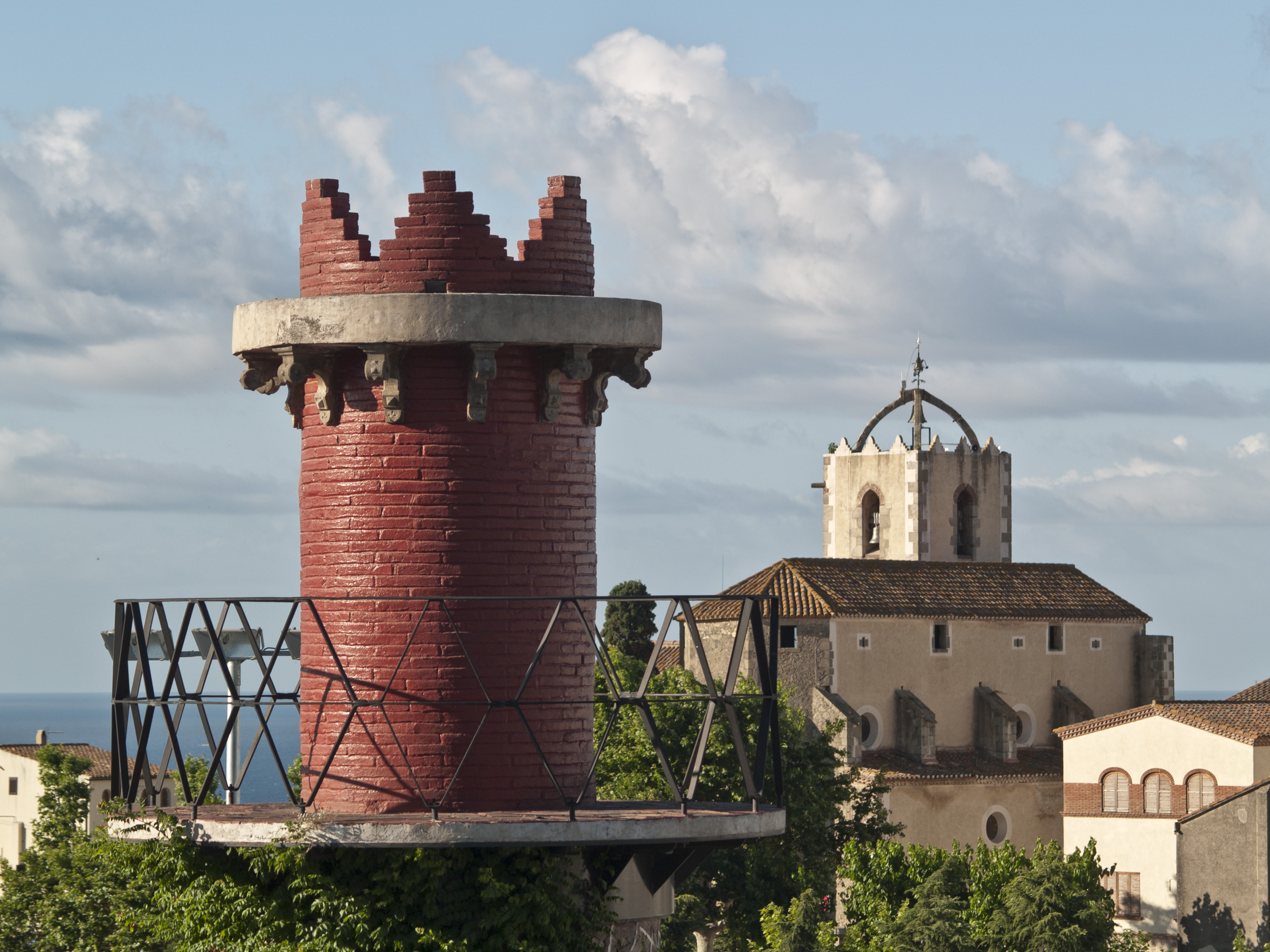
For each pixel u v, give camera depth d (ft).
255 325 222.28
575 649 223.51
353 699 208.74
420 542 218.59
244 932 213.05
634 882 227.61
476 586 218.38
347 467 221.25
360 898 211.41
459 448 218.79
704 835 210.59
